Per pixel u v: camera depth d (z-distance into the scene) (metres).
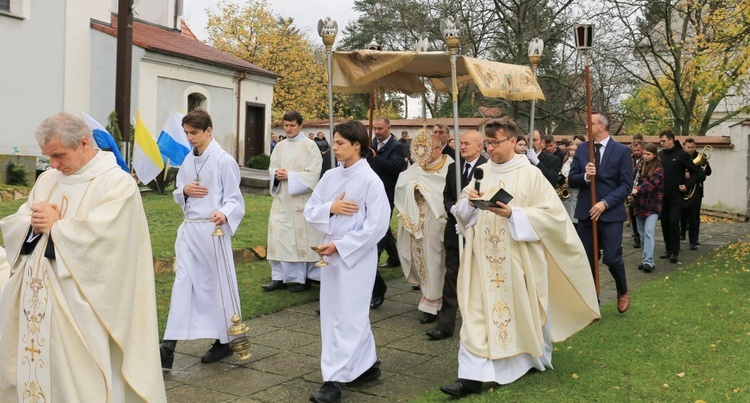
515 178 5.10
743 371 5.07
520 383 4.98
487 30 23.89
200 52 21.98
